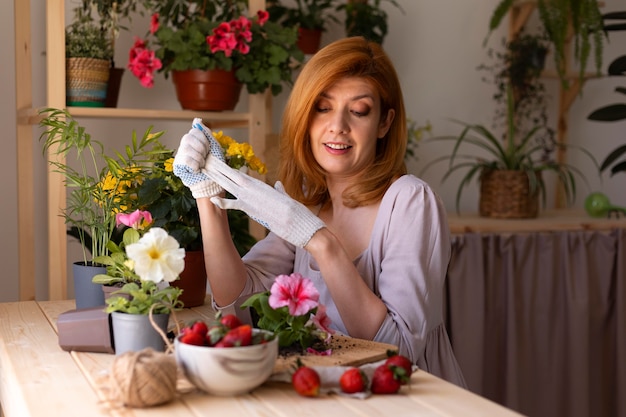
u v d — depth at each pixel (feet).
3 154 9.23
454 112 11.61
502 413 3.36
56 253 7.77
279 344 4.19
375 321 4.86
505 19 11.85
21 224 8.89
